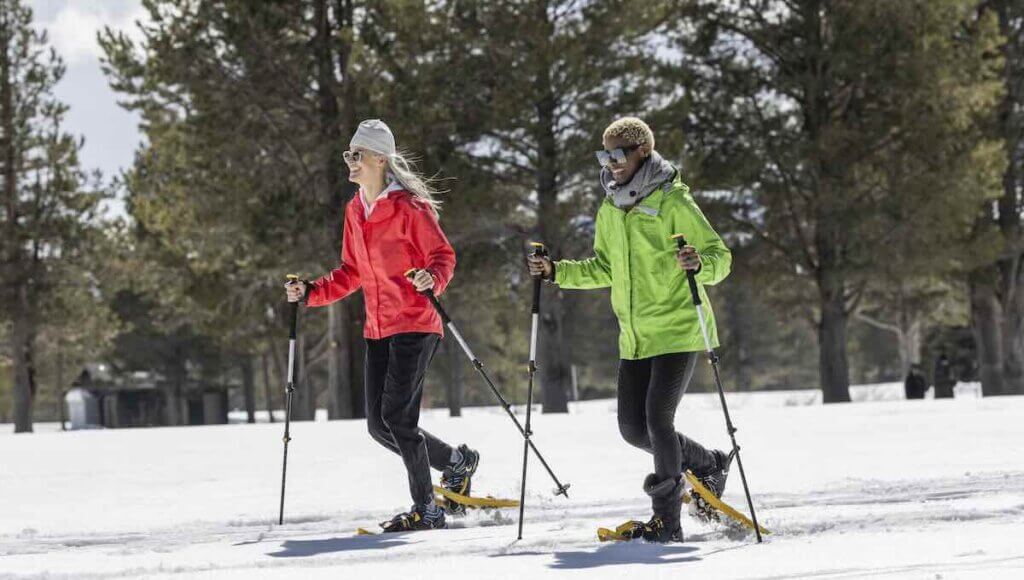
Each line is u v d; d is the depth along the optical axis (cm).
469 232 2198
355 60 1998
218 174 2223
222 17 2066
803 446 844
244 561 399
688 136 2392
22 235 3281
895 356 6425
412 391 503
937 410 1259
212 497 645
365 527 511
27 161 3294
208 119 2169
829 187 2311
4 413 5431
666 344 445
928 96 2333
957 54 2431
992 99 2411
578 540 433
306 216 2098
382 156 512
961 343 4641
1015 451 759
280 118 2198
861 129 2405
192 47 2081
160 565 393
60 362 4578
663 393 442
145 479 741
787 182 2431
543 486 639
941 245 2384
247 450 932
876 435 926
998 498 512
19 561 417
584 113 2177
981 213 2431
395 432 500
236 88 2134
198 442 1045
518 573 350
